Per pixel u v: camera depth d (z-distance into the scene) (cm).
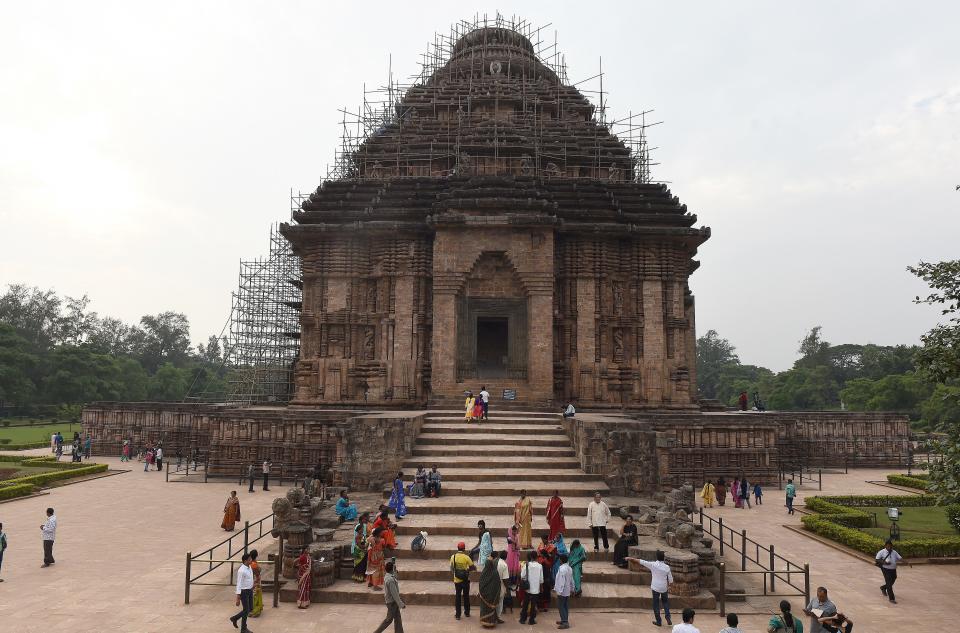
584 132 4747
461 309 3734
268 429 3531
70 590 1708
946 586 1858
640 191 4206
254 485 3356
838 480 3912
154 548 2122
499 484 2369
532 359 3625
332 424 3481
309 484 2686
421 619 1504
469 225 3678
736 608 1620
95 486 3362
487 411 3062
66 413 9588
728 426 3581
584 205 4012
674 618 1535
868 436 4512
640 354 3928
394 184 4141
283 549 1770
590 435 2459
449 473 2417
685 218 3991
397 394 3794
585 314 3838
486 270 3772
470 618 1513
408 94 5106
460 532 1947
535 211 3772
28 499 2989
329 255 3984
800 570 1700
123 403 4650
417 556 1803
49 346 11444
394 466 2511
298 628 1452
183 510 2727
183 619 1504
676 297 4000
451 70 5241
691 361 4616
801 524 2638
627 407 3838
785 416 4425
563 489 2309
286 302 5528
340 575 1733
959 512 2278
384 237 3944
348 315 3922
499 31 5578
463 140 4388
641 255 3972
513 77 5234
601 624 1488
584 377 3788
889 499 3052
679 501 2167
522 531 1752
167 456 4519
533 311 3662
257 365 5631
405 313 3859
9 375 8994
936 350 1756
